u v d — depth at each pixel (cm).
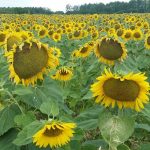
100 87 80
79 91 154
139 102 79
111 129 68
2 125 81
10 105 84
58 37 346
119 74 79
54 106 72
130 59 137
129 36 294
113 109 84
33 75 89
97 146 87
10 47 112
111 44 136
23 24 549
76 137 73
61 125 66
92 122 84
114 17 840
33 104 84
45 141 68
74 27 438
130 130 68
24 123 76
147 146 85
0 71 97
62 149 71
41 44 89
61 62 172
